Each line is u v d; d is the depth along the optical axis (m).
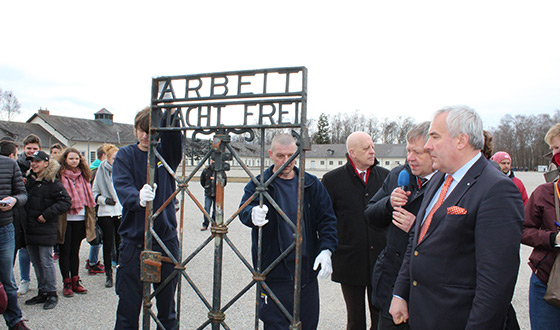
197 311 4.25
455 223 1.81
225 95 2.09
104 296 4.67
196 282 5.20
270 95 1.99
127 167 2.84
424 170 2.45
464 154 1.89
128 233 2.82
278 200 2.67
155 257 2.32
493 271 1.65
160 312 2.93
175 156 2.89
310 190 2.78
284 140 2.70
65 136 44.62
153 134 2.33
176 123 2.34
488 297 1.64
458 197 1.85
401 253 2.53
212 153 2.15
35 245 4.20
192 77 2.19
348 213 3.26
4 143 4.33
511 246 1.66
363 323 3.24
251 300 4.57
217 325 2.15
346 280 3.21
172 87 2.26
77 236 4.73
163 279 2.84
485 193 1.75
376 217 2.69
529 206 2.69
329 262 2.54
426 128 2.41
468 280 1.80
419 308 1.93
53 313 4.13
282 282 2.62
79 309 4.25
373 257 3.15
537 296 2.61
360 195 3.25
